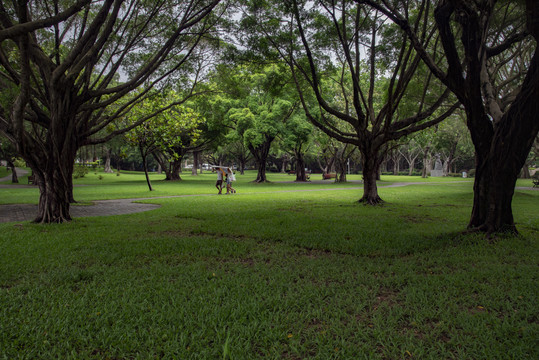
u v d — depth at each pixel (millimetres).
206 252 5633
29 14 8070
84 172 39281
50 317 3080
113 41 10523
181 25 10570
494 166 6973
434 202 14969
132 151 50531
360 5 11078
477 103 6906
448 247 6086
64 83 9055
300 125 30891
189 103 31422
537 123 6367
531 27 5629
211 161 71500
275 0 10734
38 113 10484
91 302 3432
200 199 16578
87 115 11672
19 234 7266
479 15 6492
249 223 8852
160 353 2549
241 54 12188
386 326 2979
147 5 10820
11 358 2443
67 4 9484
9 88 8562
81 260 5109
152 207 13523
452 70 7004
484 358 2479
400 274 4445
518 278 4309
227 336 2629
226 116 32156
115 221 9438
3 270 4539
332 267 4730
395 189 24812
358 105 12156
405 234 7250
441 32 6820
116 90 9898
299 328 2898
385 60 12469
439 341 2682
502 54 11781
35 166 9023
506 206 6977
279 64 13648
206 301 3482
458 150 60688
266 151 35656
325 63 13477
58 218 9195
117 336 2760
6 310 3223
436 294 3711
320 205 13719
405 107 13633
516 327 2924
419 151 59562
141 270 4578
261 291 3760
